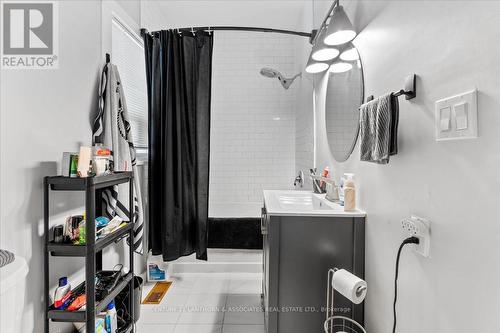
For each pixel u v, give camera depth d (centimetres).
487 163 64
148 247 251
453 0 74
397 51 106
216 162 344
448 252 77
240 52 346
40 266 127
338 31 139
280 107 346
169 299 219
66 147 146
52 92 137
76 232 129
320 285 139
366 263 135
